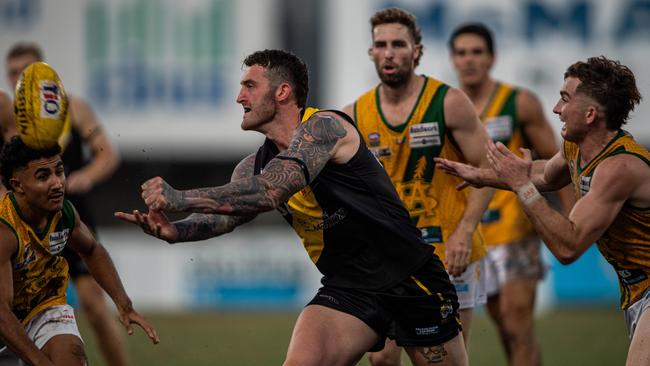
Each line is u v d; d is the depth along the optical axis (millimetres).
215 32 42125
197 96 42375
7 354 16859
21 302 16328
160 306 40281
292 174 14625
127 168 42844
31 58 24703
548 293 39844
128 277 40625
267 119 15711
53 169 15516
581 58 40875
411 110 19703
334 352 15625
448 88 19766
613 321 34906
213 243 40531
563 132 15969
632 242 15820
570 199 24484
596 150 15836
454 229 19891
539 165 18047
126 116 42375
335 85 41625
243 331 32656
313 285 40156
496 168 15609
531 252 24109
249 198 14320
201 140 42531
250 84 15602
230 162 43125
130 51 42188
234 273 40406
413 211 19797
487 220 24328
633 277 16078
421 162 19766
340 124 15516
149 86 42312
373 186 15680
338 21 41625
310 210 15906
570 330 32844
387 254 15977
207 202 14086
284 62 15680
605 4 40812
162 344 30031
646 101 41094
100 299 23141
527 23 40812
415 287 16078
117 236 41062
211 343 30062
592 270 39906
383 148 19891
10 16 42094
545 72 40875
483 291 20812
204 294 40375
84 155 25766
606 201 15289
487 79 25641
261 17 41938
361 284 16109
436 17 40344
